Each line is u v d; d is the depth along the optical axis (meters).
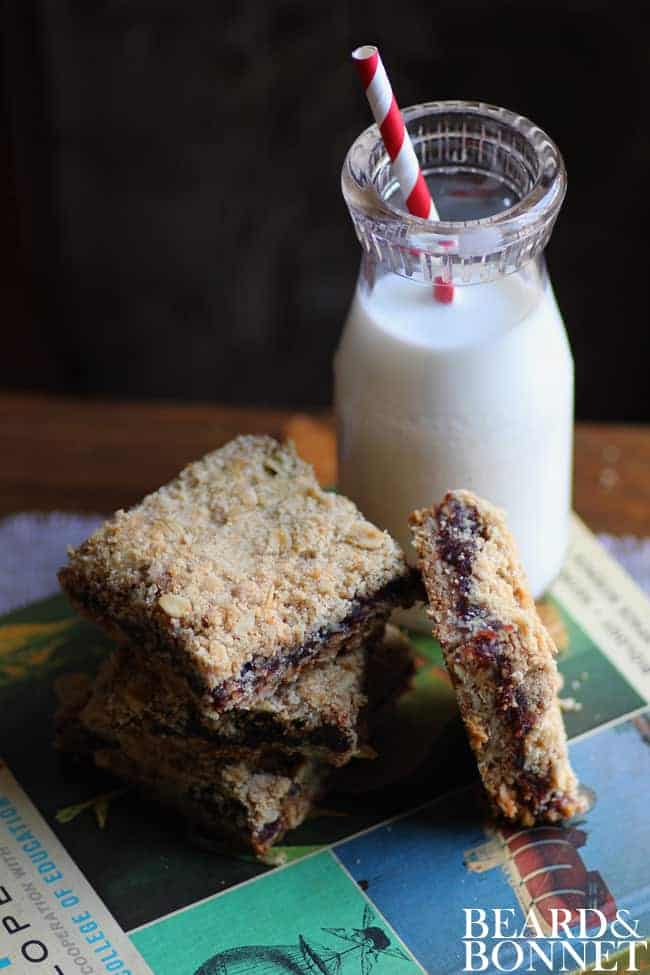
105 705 0.56
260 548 0.55
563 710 0.58
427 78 0.80
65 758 0.58
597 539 0.65
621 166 0.81
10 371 0.91
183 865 0.55
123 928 0.54
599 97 0.80
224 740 0.54
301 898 0.54
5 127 0.85
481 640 0.53
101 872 0.55
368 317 0.58
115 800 0.57
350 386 0.59
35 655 0.61
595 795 0.56
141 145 0.83
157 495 0.57
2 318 0.91
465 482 0.58
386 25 0.79
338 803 0.56
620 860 0.55
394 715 0.58
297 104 0.81
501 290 0.57
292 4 0.78
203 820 0.55
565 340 0.59
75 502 0.67
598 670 0.60
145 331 0.89
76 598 0.55
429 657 0.60
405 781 0.57
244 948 0.53
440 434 0.58
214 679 0.52
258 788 0.54
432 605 0.54
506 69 0.79
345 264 0.85
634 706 0.59
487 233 0.54
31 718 0.59
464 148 0.58
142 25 0.79
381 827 0.56
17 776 0.58
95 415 0.70
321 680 0.55
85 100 0.82
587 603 0.62
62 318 0.89
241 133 0.82
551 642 0.54
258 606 0.53
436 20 0.78
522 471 0.59
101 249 0.86
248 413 0.70
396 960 0.53
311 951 0.53
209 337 0.89
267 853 0.55
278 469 0.58
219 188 0.84
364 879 0.55
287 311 0.87
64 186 0.84
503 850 0.55
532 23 0.78
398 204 0.58
